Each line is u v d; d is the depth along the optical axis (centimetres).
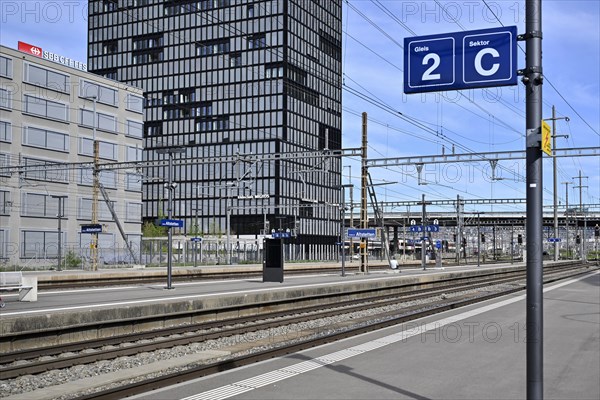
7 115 6184
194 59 10025
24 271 4900
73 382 1050
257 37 9594
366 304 2508
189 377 1051
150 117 10300
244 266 5828
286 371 1073
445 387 947
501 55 830
